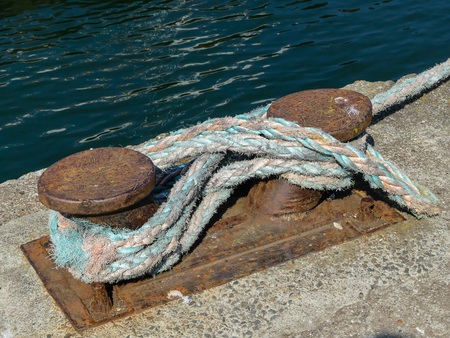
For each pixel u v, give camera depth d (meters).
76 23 9.02
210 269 2.97
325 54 8.03
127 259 2.76
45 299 2.93
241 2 9.38
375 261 3.01
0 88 7.57
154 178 2.76
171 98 7.29
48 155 6.52
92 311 2.79
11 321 2.84
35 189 3.72
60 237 2.81
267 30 8.62
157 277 2.94
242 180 3.06
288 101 3.28
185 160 3.67
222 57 8.03
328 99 3.26
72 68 7.94
